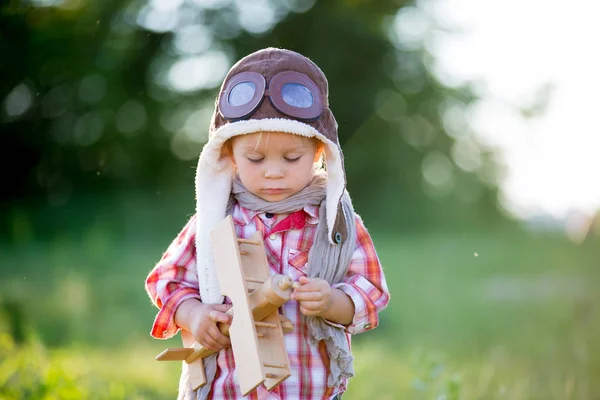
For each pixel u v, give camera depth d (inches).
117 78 1176.2
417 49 1306.6
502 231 1246.3
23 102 1131.3
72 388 243.3
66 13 1095.0
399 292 603.2
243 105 149.6
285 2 1249.4
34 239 943.0
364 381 302.2
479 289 619.2
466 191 1307.8
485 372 289.7
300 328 152.4
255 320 145.0
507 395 270.5
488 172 1311.5
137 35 1179.3
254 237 150.3
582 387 268.5
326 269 154.2
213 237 148.4
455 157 1316.4
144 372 315.6
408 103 1307.8
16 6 1029.2
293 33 1262.3
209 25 1229.1
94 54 1139.3
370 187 1291.8
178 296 155.7
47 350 325.7
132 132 1206.9
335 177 154.0
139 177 1202.0
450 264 773.3
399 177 1290.6
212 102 1220.5
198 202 157.6
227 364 153.2
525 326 439.8
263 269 148.3
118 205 1097.4
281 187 151.2
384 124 1304.1
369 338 425.4
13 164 1141.7
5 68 1095.6
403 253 877.2
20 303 423.2
